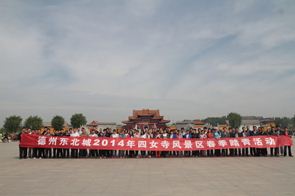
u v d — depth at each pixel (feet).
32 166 59.88
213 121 506.48
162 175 47.21
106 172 50.83
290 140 78.33
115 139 77.97
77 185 39.45
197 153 80.89
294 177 44.60
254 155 79.82
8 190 36.65
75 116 372.99
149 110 327.26
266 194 33.58
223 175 46.75
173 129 85.97
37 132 81.51
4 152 100.01
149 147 77.82
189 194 33.86
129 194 34.09
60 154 78.95
